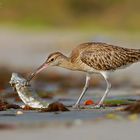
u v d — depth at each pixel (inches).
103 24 2388.0
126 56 687.1
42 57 1492.4
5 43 1895.9
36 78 1085.1
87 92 839.7
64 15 2465.6
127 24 2349.9
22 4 2460.6
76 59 689.6
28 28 2326.5
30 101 633.6
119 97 741.9
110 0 2479.1
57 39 1957.4
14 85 639.1
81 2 2490.2
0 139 454.9
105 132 472.4
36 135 466.3
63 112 586.9
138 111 559.8
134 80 1008.2
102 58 680.4
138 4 2431.1
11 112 595.5
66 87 936.9
